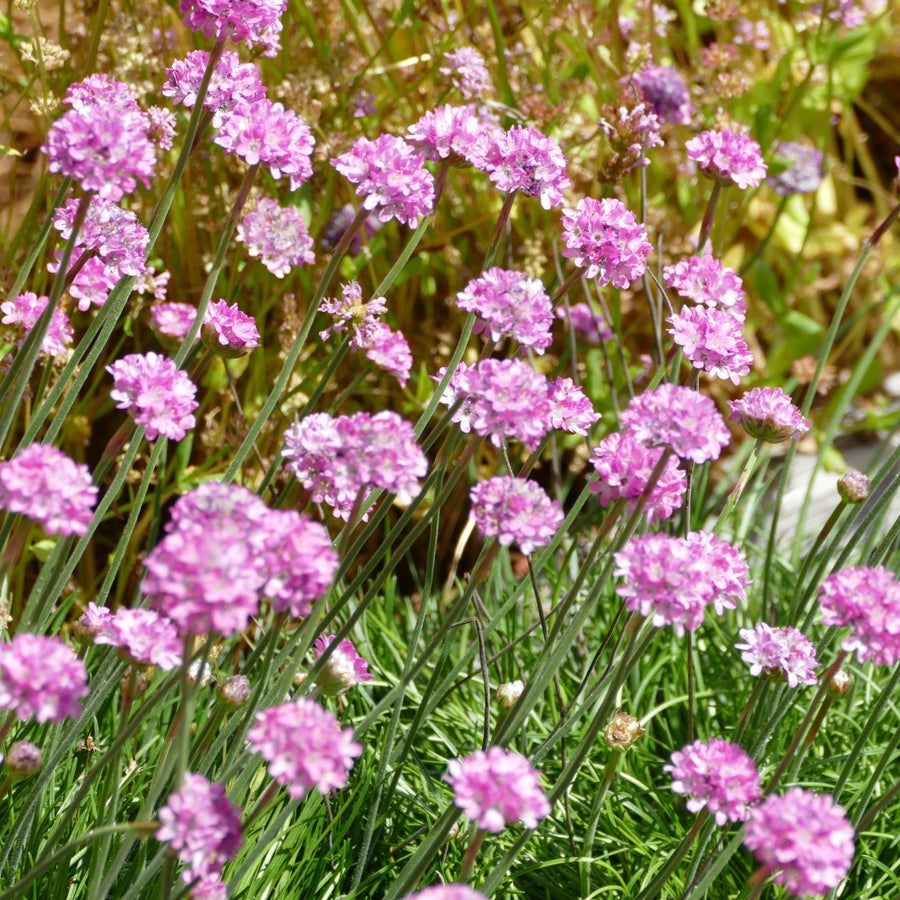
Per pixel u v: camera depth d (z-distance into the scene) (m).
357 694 0.96
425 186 0.79
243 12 0.78
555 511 0.72
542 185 0.82
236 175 1.27
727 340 0.82
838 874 0.70
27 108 1.26
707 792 0.73
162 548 0.67
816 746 0.97
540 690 0.76
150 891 0.79
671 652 1.04
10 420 0.77
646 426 0.72
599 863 0.87
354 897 0.84
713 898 0.88
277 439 1.18
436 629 1.07
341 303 0.85
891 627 0.73
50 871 0.79
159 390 0.75
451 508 1.26
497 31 1.22
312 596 0.69
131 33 1.14
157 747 0.90
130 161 0.73
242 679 0.77
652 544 0.72
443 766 0.94
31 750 0.74
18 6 0.95
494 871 0.77
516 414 0.73
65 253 0.75
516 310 0.76
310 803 0.84
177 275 1.20
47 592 0.79
